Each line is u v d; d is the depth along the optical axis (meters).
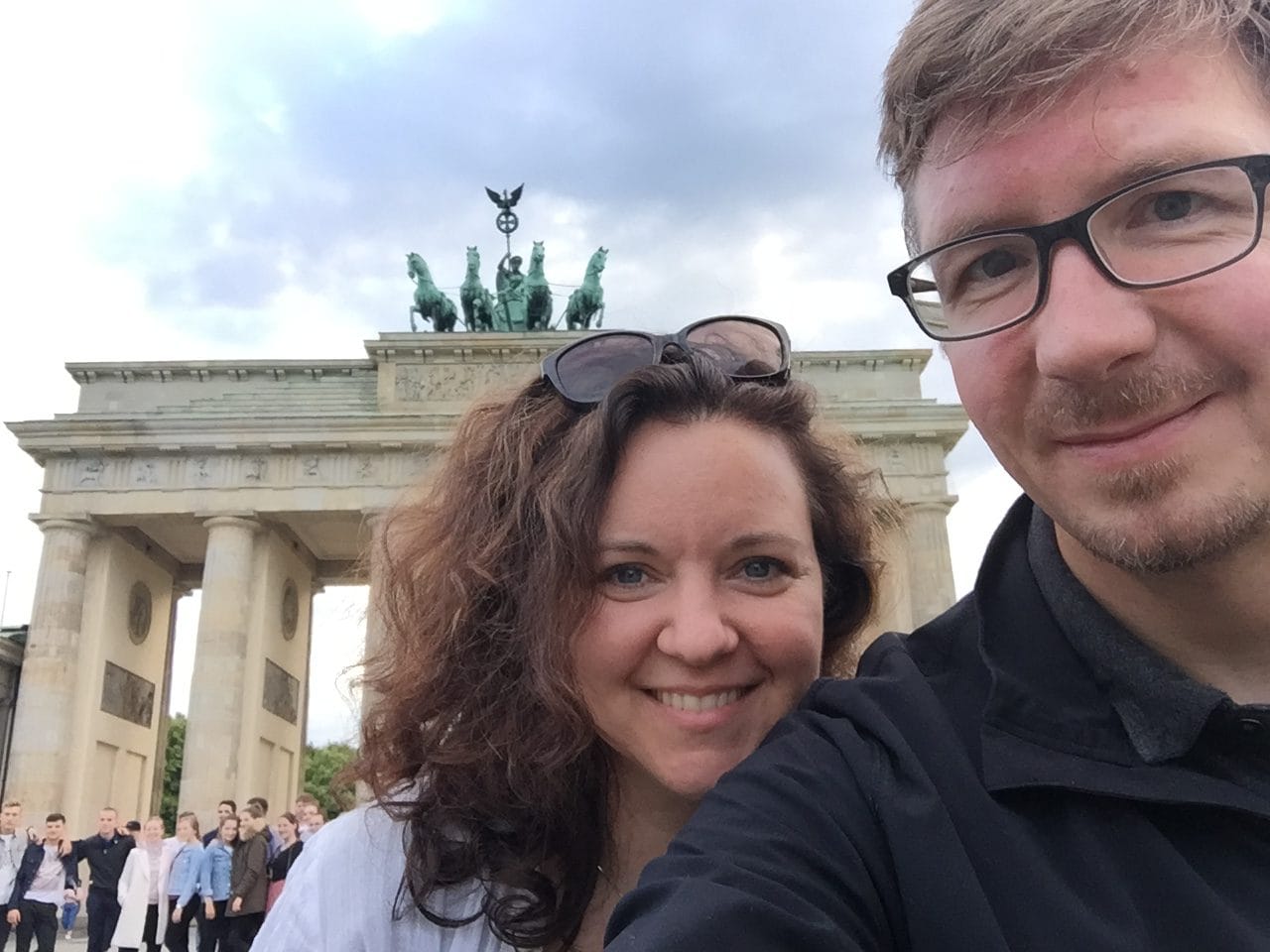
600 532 0.50
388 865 0.51
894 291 0.44
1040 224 0.37
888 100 0.44
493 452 0.59
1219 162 0.35
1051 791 0.36
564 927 0.50
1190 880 0.33
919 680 0.42
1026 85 0.37
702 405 0.52
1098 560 0.39
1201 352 0.34
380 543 0.65
